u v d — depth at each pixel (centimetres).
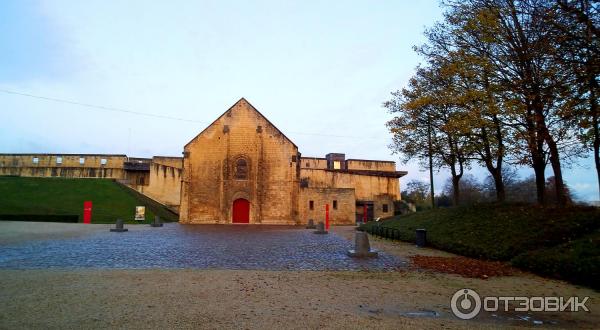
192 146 4069
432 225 2191
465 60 1758
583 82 1227
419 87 2511
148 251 1583
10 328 588
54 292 825
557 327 657
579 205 1595
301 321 650
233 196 4028
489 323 670
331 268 1233
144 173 5381
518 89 1536
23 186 4528
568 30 1173
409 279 1061
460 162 2483
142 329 593
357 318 673
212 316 669
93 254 1453
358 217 5366
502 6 1625
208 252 1591
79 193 4462
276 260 1394
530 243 1363
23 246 1659
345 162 6512
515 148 1753
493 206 2009
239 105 4172
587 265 1006
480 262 1370
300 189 4416
